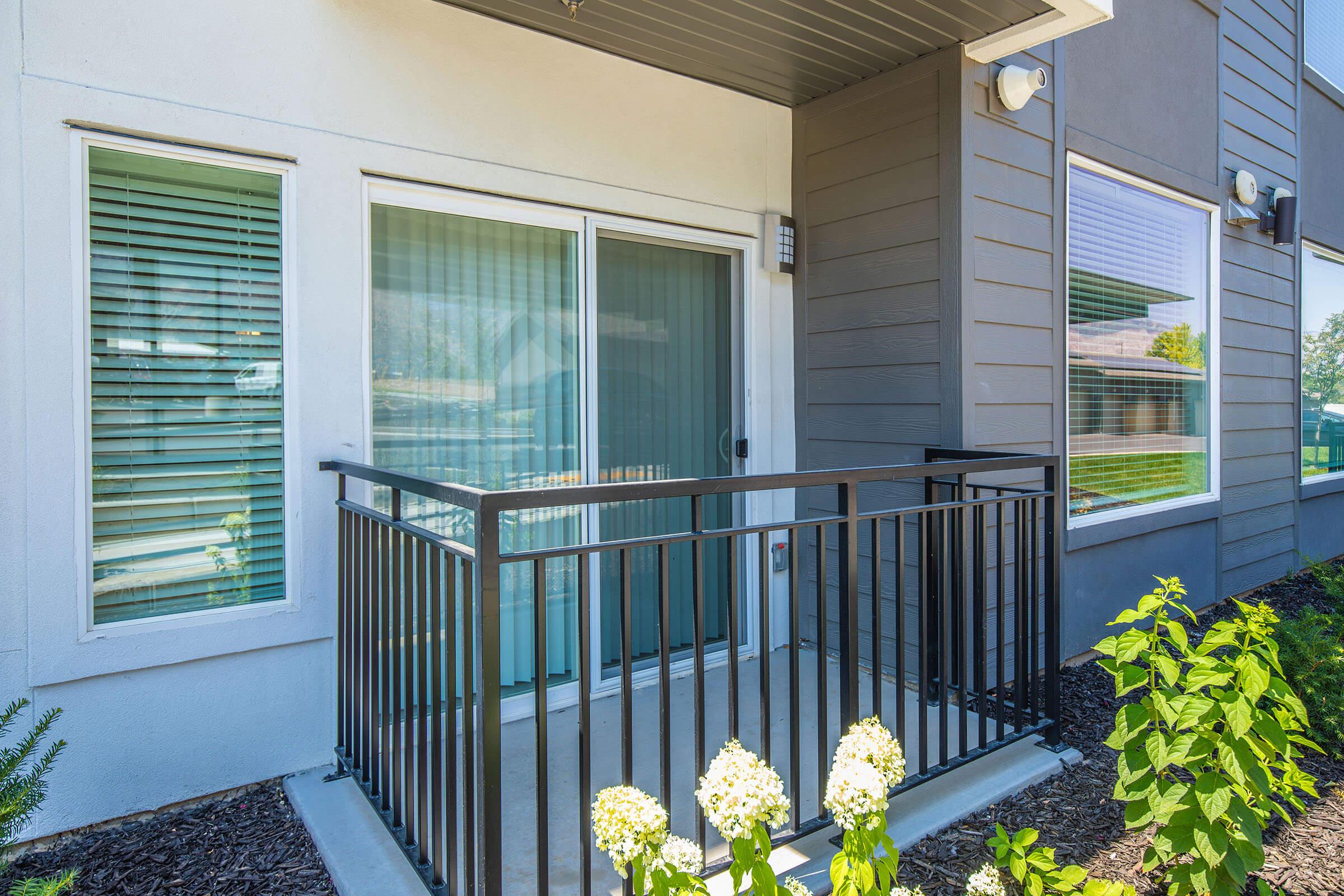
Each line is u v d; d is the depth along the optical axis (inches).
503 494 60.8
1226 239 196.7
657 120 131.7
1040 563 144.6
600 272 129.5
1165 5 174.9
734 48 123.3
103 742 89.0
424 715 74.3
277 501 101.0
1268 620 83.5
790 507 154.1
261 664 98.4
